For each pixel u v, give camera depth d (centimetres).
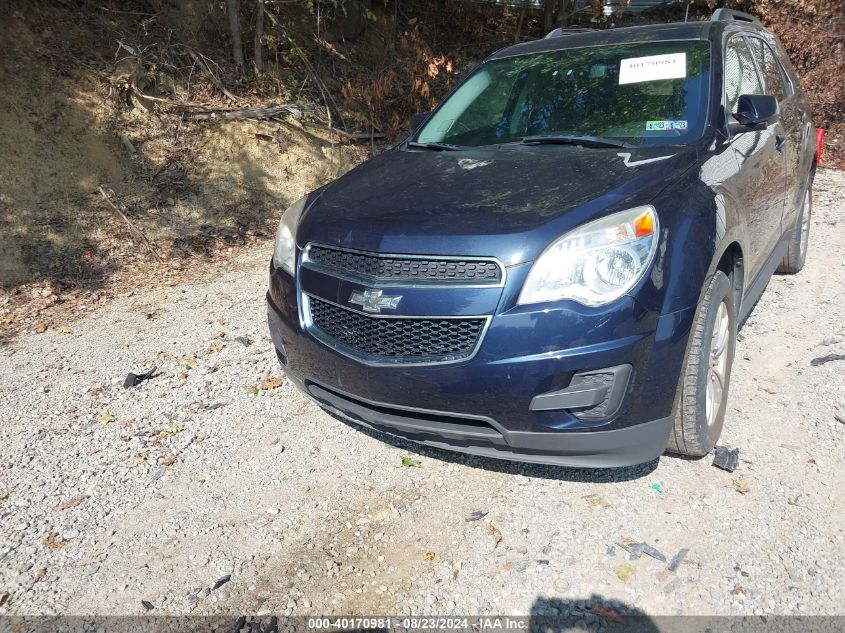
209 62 847
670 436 291
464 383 260
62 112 703
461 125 407
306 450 353
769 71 473
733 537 271
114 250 643
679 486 303
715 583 250
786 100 488
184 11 868
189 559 280
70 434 379
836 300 491
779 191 414
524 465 328
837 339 429
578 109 373
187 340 496
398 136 918
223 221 717
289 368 330
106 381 440
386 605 252
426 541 282
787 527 275
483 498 306
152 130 752
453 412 269
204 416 391
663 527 279
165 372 448
